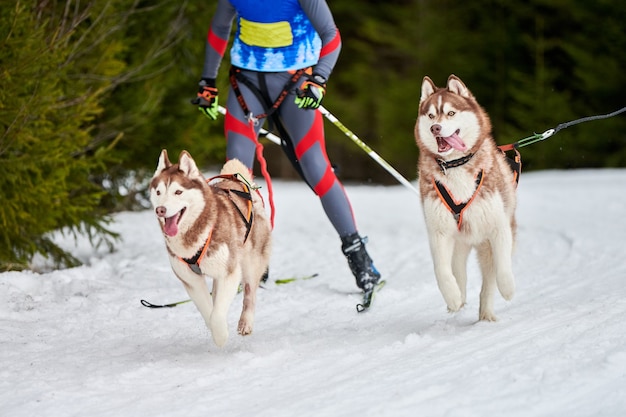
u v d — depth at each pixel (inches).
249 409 228.4
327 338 307.1
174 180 266.4
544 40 1187.3
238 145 375.6
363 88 1401.3
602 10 1137.4
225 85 682.2
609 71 1110.4
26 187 415.5
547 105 1157.1
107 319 346.6
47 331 327.3
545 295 355.9
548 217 595.8
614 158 1121.4
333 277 434.9
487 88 1253.7
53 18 462.9
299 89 354.3
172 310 359.6
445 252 298.5
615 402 210.4
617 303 313.0
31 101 398.9
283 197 856.9
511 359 251.3
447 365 253.9
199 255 271.7
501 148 331.6
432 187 295.4
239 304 367.6
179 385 253.6
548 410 210.4
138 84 592.7
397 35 1381.6
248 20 368.2
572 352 249.1
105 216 550.6
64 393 246.7
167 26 634.8
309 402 229.3
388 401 224.2
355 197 842.2
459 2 1328.7
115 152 580.4
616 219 558.6
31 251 438.9
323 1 360.8
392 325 323.3
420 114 297.4
